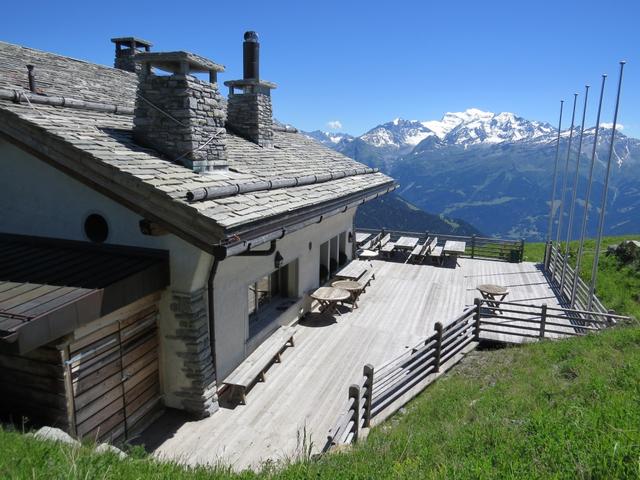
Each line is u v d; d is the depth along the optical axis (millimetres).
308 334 11172
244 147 11188
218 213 6656
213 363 7840
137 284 6449
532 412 5418
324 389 8625
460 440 4926
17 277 6148
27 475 3588
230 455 6672
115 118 8969
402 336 11156
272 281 11508
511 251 19391
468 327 10852
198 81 7883
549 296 14828
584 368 7191
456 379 9125
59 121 7152
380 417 7789
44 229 7465
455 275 17094
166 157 7867
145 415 7348
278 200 8609
